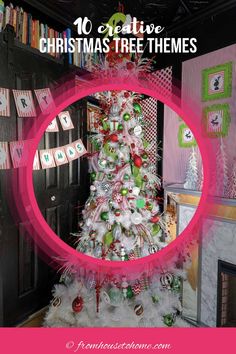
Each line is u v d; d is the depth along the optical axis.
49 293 1.74
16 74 1.46
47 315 1.51
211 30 1.68
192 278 1.69
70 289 1.55
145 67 1.61
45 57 1.65
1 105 1.36
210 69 1.68
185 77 1.84
